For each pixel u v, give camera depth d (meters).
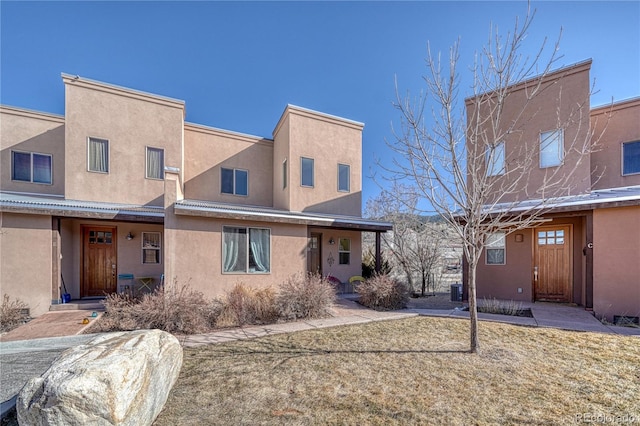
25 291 8.81
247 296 8.35
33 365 5.18
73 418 2.60
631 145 10.55
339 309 9.75
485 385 4.14
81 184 10.83
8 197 9.82
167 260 8.70
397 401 3.77
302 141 13.80
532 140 10.95
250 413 3.55
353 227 12.95
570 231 10.28
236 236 9.80
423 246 16.02
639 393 3.87
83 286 11.00
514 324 7.34
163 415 3.52
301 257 10.93
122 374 2.86
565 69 10.55
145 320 6.94
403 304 10.03
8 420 3.44
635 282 8.08
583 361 4.93
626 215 8.30
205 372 4.70
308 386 4.21
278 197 14.66
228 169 14.38
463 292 11.62
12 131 11.20
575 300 10.05
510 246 11.30
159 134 12.19
